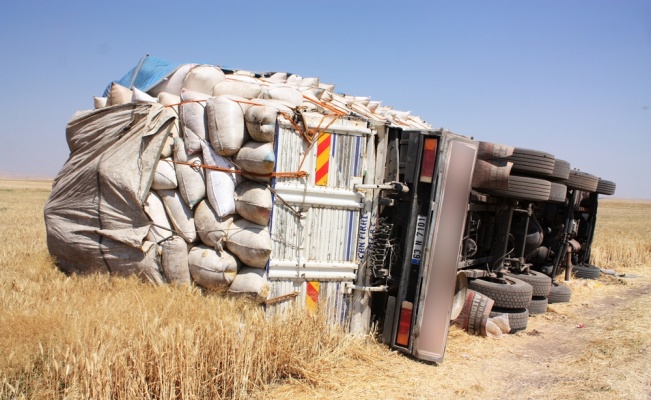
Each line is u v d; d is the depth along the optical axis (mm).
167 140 7023
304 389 5500
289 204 6730
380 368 6410
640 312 10617
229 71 8836
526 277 10453
